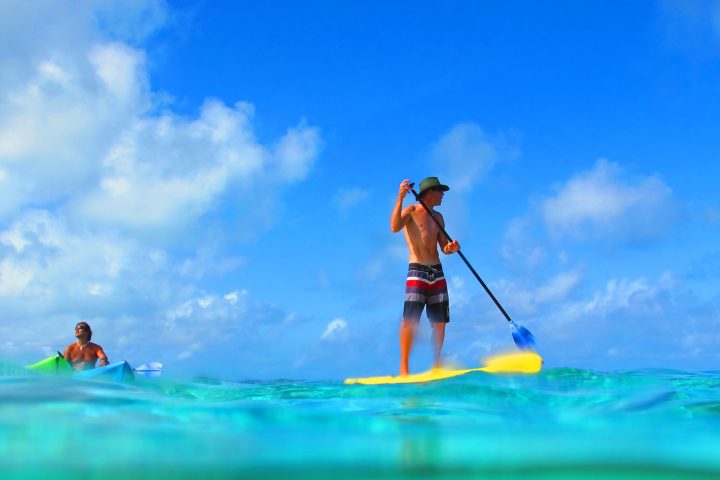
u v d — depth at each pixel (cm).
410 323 691
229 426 267
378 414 323
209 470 200
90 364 702
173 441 234
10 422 259
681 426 282
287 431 260
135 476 193
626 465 208
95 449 221
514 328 684
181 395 415
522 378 531
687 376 608
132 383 498
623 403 368
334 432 260
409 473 199
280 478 192
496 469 204
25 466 200
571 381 509
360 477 196
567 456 219
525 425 290
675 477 195
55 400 315
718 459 215
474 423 292
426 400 396
